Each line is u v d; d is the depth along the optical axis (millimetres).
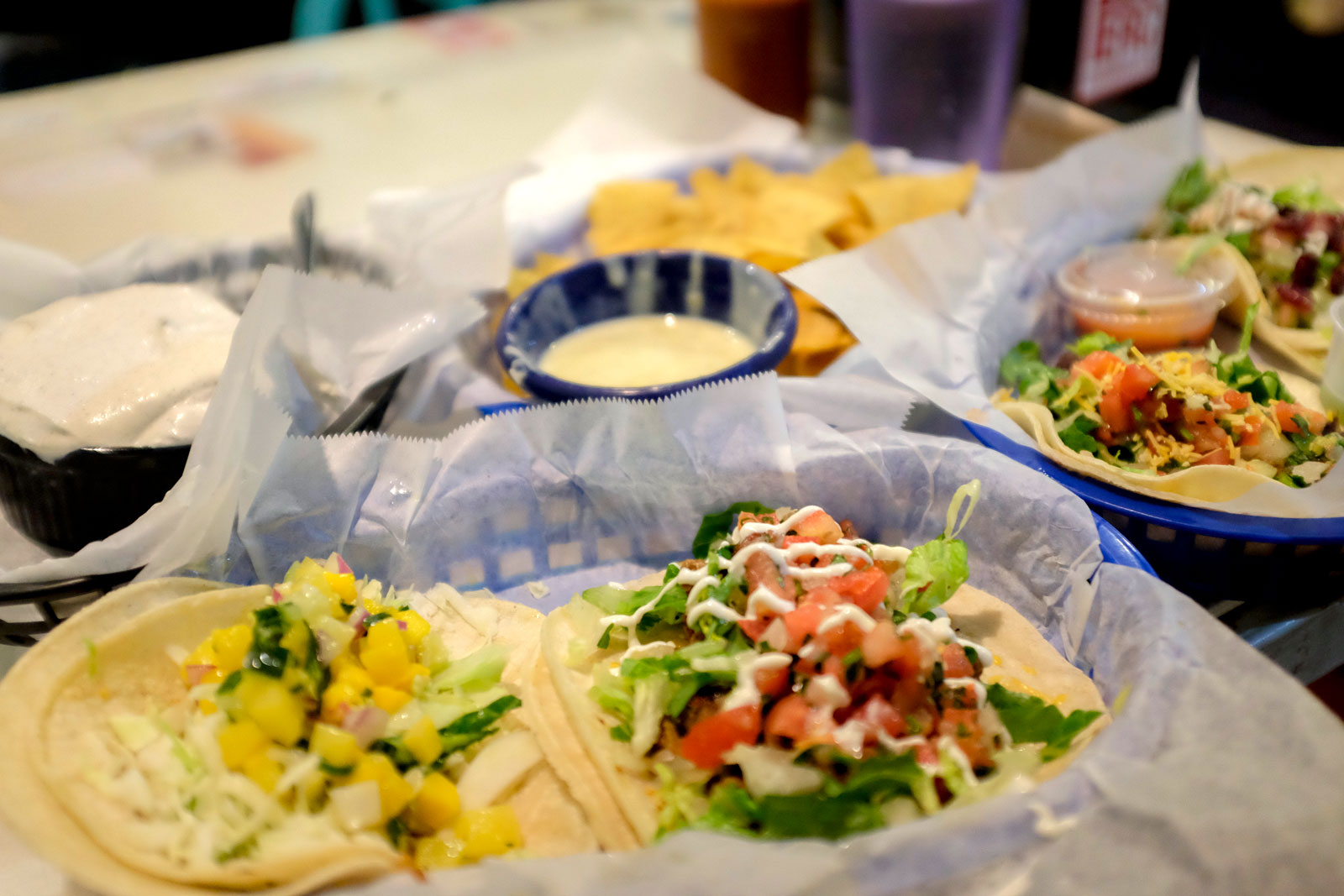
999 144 608
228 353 389
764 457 407
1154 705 320
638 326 506
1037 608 385
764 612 344
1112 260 510
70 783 319
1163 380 421
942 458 401
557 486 408
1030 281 496
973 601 387
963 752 329
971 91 594
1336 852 274
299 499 390
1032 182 516
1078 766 302
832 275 440
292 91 713
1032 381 455
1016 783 321
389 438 400
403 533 398
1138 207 534
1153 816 285
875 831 296
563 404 404
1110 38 619
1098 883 275
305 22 871
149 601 361
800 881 274
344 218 571
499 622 390
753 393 408
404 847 327
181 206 586
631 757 345
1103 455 418
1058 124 639
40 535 396
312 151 642
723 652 347
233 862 308
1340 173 541
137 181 611
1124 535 393
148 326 411
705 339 496
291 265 503
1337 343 437
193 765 327
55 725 331
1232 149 583
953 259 467
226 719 329
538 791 344
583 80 714
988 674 363
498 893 274
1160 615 342
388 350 427
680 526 417
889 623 334
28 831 294
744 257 503
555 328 495
